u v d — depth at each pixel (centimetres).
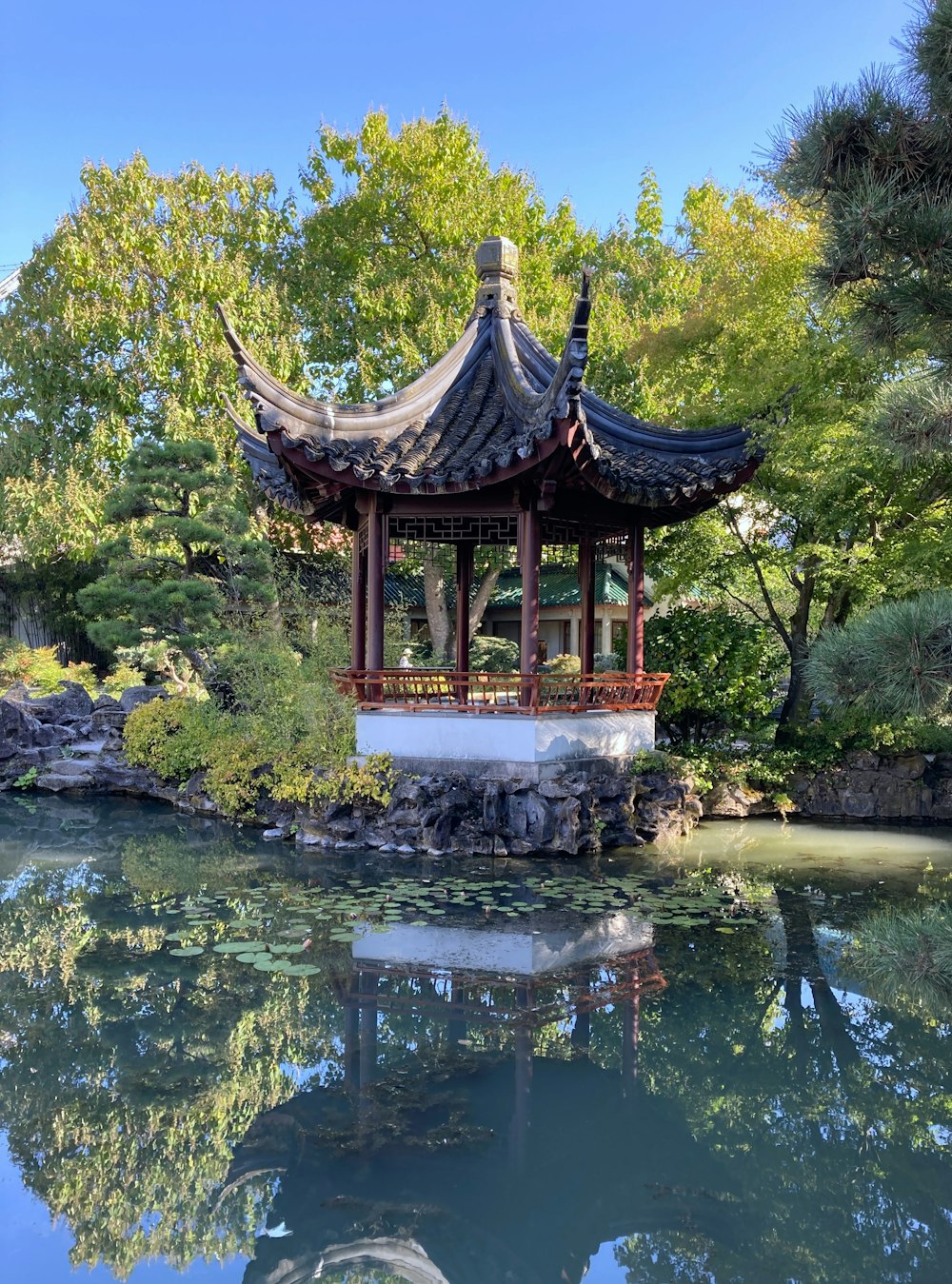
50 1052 569
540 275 2227
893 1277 372
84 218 2112
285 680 1324
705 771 1296
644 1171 450
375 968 705
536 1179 438
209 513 1589
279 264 2405
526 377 1235
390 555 1298
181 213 2202
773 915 840
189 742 1406
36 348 2139
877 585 1370
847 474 1258
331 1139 471
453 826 1090
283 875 984
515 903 868
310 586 2086
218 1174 443
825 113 532
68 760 1619
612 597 2538
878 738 1336
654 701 1253
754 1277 371
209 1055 565
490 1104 509
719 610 1404
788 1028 611
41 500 2078
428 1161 455
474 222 2227
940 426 524
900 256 539
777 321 1342
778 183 568
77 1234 403
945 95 509
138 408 2219
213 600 1551
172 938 777
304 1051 570
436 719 1132
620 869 1005
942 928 561
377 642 1170
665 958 732
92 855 1102
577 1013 628
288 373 2142
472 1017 620
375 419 1159
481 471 1012
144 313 2133
